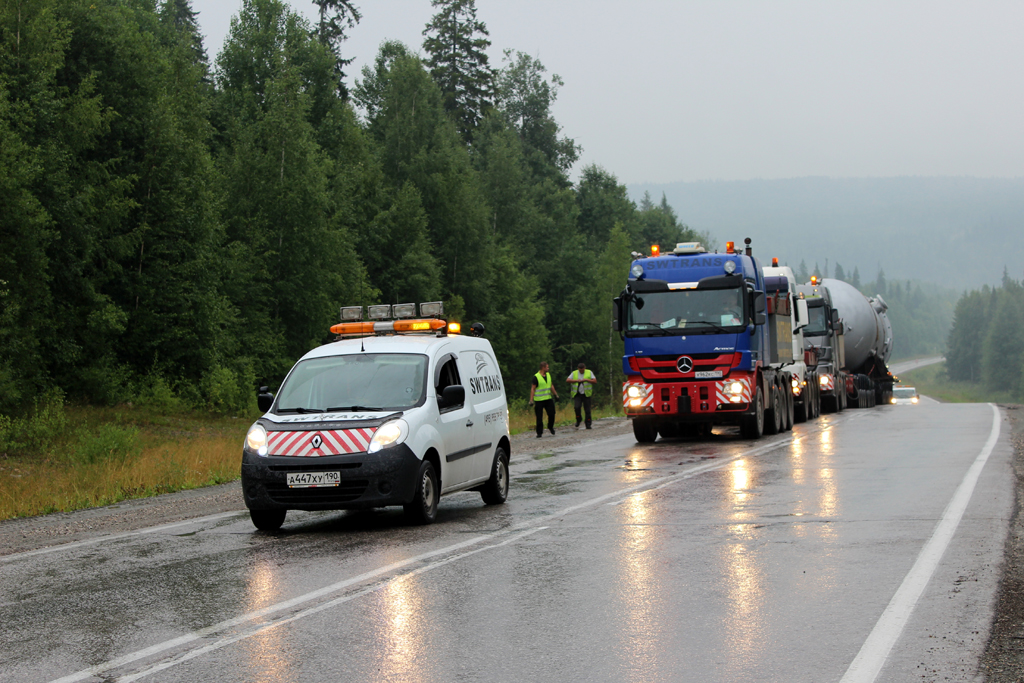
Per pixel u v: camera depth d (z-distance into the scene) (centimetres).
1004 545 812
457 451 1102
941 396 15488
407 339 1170
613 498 1191
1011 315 19000
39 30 3269
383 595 683
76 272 3325
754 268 2316
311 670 507
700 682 471
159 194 3794
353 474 980
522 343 6712
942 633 549
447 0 8431
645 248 11419
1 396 2734
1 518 1283
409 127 6606
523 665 506
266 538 977
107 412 3164
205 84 5875
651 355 2152
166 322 3706
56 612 664
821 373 3488
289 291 4747
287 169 4834
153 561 855
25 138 3234
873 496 1133
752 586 678
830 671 484
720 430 2705
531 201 7956
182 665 525
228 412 3744
